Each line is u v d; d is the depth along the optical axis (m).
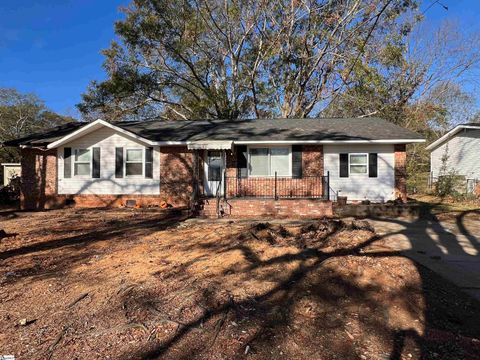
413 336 3.64
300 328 3.83
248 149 14.99
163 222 11.52
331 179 14.85
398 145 14.70
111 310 4.39
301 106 25.58
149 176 15.46
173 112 29.28
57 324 4.06
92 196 15.69
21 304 4.64
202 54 25.52
